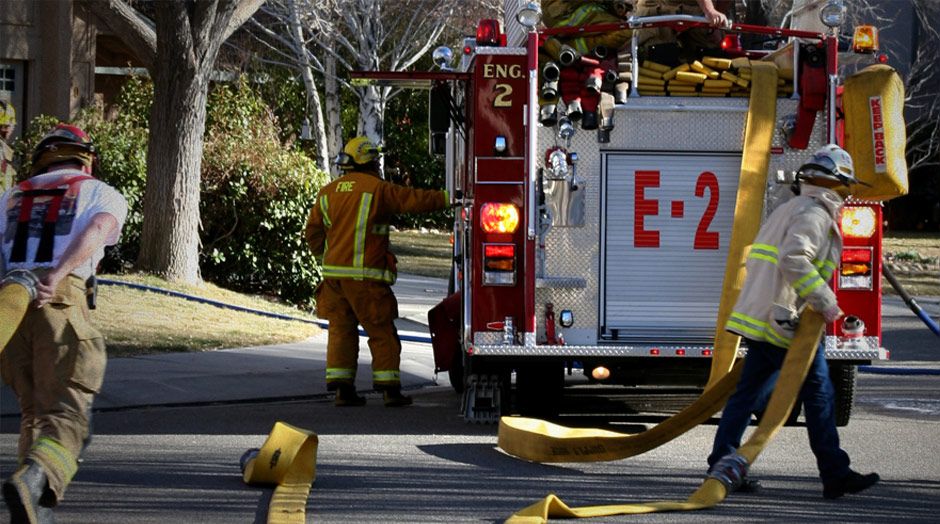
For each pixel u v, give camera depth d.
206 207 30.81
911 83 66.00
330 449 15.02
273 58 59.88
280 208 30.81
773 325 12.50
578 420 17.89
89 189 10.89
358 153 18.86
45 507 10.12
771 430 12.25
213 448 14.95
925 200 79.00
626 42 16.67
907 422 17.91
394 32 57.16
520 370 16.72
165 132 28.50
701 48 17.16
